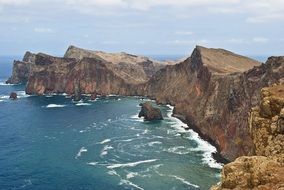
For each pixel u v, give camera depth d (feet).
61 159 354.74
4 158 361.30
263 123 152.05
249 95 355.15
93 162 342.85
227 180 106.93
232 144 346.54
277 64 344.08
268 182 99.96
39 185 294.66
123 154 364.79
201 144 399.65
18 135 449.48
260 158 112.16
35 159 357.20
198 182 289.94
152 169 320.50
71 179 303.89
